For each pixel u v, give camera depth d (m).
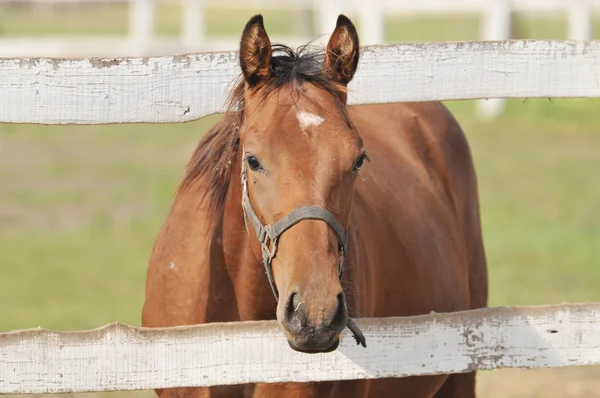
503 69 5.13
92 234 14.45
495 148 20.23
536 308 5.03
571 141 21.17
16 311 10.86
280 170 4.20
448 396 6.67
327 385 5.00
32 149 20.27
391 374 4.93
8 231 14.41
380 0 21.70
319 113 4.25
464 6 22.39
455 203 7.10
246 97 4.57
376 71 5.06
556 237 14.58
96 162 19.08
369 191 5.88
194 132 22.67
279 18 48.44
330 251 4.11
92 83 4.79
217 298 5.01
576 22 22.98
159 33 36.59
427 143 7.06
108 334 4.68
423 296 6.02
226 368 4.76
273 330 4.77
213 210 5.00
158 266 5.38
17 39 23.52
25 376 4.64
